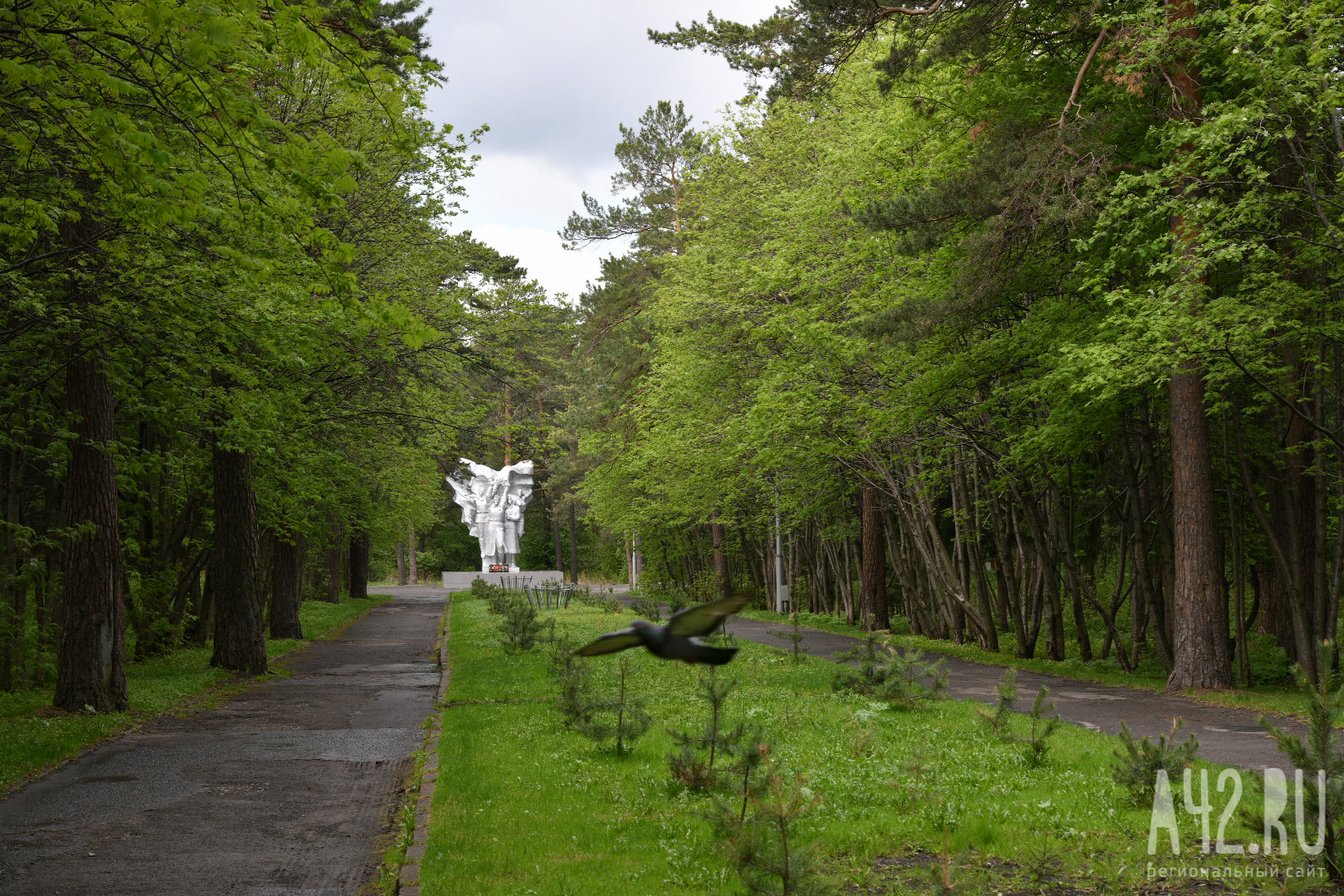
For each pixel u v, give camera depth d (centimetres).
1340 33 1358
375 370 2389
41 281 1380
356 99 1561
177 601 2734
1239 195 1748
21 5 894
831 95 2880
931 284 2256
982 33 1920
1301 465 2034
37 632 1986
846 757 1158
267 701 1853
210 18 802
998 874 765
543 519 9788
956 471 2805
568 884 739
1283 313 1619
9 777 1162
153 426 2227
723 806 717
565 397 6819
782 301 3086
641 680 1953
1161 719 1499
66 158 1227
